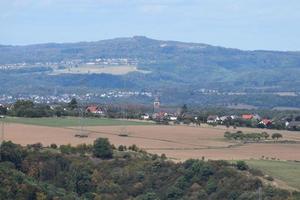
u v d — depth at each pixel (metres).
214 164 147.38
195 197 135.25
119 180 148.12
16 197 120.56
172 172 147.75
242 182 136.75
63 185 145.25
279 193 130.25
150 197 137.50
